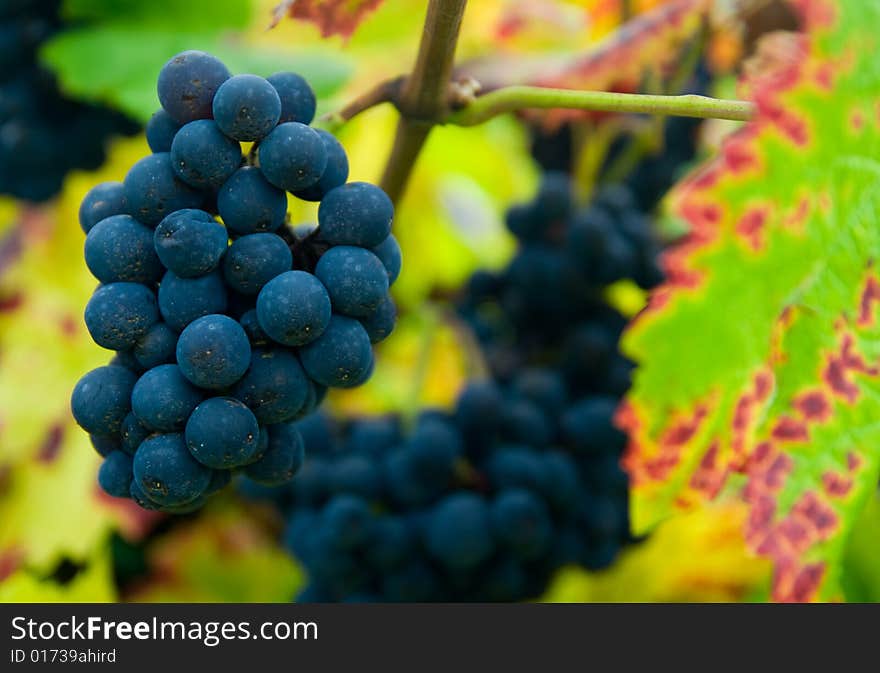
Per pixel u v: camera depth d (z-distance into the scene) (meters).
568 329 0.60
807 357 0.43
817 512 0.43
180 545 0.66
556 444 0.57
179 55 0.40
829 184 0.43
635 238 0.59
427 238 0.80
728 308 0.43
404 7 0.58
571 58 0.59
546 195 0.59
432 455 0.54
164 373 0.40
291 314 0.39
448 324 0.60
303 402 0.41
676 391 0.43
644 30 0.58
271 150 0.39
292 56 0.56
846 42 0.43
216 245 0.39
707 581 0.61
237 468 0.42
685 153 0.65
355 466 0.55
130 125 0.60
